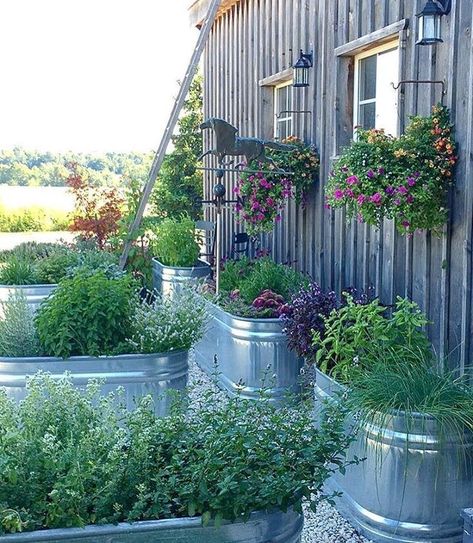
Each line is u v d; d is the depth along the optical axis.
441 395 2.97
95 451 2.29
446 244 3.75
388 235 4.42
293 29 6.07
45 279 7.02
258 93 7.04
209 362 5.54
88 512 2.21
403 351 3.39
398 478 2.92
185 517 2.18
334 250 5.29
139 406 2.55
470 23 3.52
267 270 5.59
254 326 4.73
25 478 2.22
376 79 4.86
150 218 8.45
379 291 4.55
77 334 3.64
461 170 3.62
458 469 2.88
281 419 2.49
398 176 3.63
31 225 17.05
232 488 2.12
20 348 3.73
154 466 2.37
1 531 2.07
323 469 2.32
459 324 3.67
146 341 3.74
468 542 2.56
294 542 2.36
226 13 8.11
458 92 3.64
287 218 6.27
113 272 6.80
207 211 9.22
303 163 5.60
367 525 3.07
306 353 4.44
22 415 2.43
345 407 2.94
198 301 4.35
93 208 8.96
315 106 5.64
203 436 2.44
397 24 4.22
